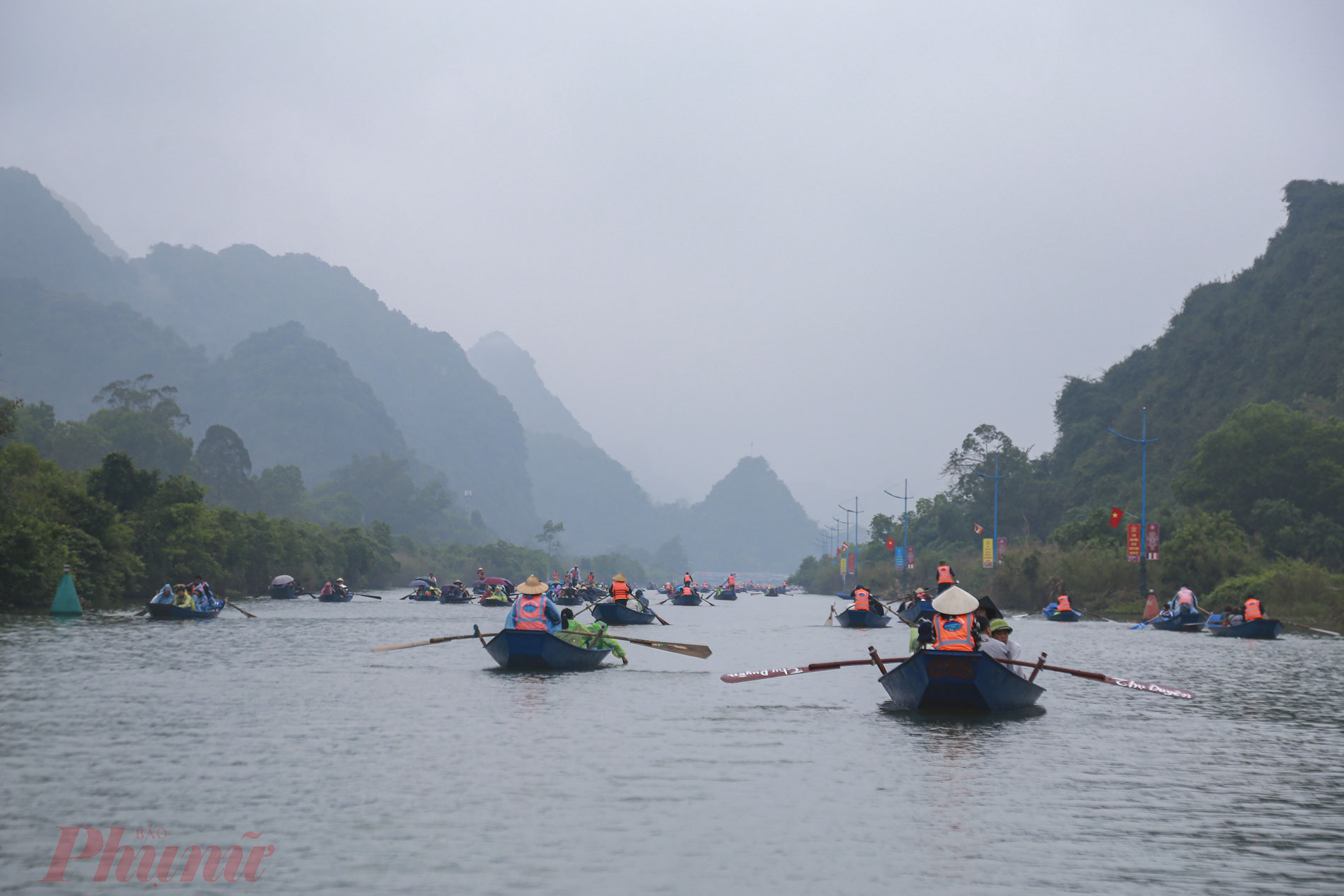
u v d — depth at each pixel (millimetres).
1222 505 67750
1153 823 9797
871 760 12422
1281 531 62312
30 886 7707
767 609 72375
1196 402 101938
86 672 19938
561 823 9367
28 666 20828
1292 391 89875
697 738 13625
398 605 59531
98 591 45125
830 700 17703
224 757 11898
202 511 58312
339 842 8703
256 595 68750
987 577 87062
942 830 9422
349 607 56250
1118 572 66000
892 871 8273
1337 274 94375
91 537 46312
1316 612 49344
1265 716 16844
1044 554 71688
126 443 130250
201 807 9703
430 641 21344
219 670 20578
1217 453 68875
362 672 20500
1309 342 91875
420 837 8875
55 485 48219
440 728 13914
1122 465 106688
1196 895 7848
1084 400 123375
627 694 17812
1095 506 101000
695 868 8227
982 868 8391
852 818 9773
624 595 41719
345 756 12008
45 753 12016
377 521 123312
